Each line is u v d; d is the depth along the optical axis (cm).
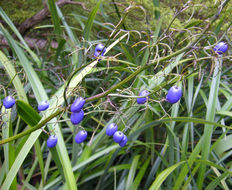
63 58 40
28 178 30
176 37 35
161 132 42
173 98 17
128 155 40
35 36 68
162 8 41
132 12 41
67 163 24
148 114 34
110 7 47
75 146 31
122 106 34
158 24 36
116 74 37
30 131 16
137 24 42
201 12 40
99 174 33
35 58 41
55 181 30
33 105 43
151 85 29
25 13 63
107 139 38
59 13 46
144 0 40
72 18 60
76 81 22
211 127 28
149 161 38
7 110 23
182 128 42
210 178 35
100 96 17
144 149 41
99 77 43
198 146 28
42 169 26
